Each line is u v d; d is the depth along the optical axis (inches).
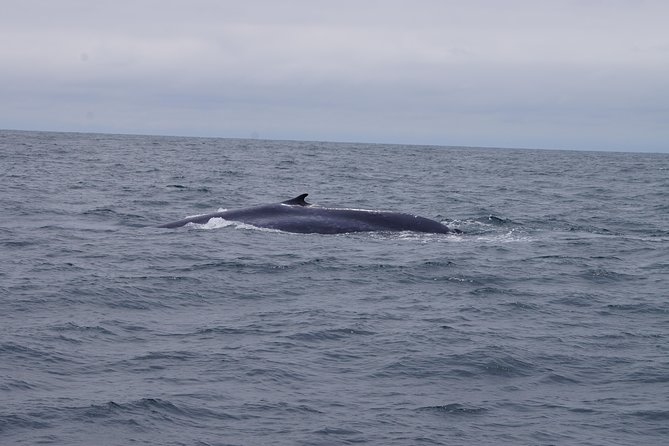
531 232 2054.6
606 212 2736.2
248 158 6614.2
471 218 2375.7
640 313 1187.9
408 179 4372.5
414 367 901.8
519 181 4517.7
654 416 775.1
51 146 7839.6
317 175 4458.7
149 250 1617.9
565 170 6279.5
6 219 2068.2
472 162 7554.1
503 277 1418.6
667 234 2121.1
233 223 1920.5
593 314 1177.4
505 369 904.3
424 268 1471.5
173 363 893.2
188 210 2442.2
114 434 701.3
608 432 737.6
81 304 1151.0
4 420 715.4
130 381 832.3
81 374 850.1
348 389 831.1
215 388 818.8
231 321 1084.5
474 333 1043.3
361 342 991.6
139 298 1200.8
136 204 2546.8
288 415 756.6
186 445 686.5
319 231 1847.9
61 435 693.9
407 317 1123.9
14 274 1346.0
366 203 2869.1
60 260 1498.5
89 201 2586.1
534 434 730.2
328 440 705.0
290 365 898.1
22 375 836.0
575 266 1544.0
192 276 1363.2
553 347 991.6
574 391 844.6
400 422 749.3
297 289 1298.0
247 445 690.2
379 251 1642.5
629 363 935.0
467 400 809.5
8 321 1044.5
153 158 6023.6
